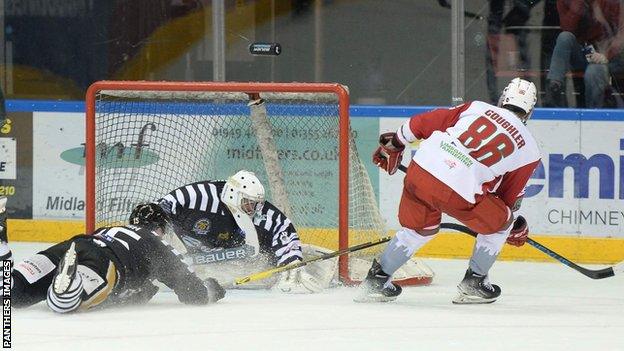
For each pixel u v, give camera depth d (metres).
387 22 20.97
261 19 21.33
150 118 19.38
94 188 17.52
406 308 15.07
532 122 19.92
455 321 14.12
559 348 12.48
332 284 16.98
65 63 21.84
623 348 12.51
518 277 18.31
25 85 21.95
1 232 16.16
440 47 20.81
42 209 21.62
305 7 21.20
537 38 20.41
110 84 17.44
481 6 20.53
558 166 19.86
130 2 21.66
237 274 16.45
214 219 16.12
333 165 19.34
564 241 19.84
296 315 14.33
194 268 16.30
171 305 14.98
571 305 15.63
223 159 19.61
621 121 19.62
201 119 19.52
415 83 20.98
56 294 13.58
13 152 21.66
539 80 20.47
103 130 18.81
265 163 18.03
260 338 12.84
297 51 21.34
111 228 14.52
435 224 15.13
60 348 12.17
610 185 19.72
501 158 14.60
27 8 21.89
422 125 15.24
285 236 16.19
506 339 12.98
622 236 19.70
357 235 18.06
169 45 21.66
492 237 15.15
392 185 20.42
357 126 20.56
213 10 21.38
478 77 20.67
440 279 18.06
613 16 20.11
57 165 21.55
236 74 21.50
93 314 14.15
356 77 21.20
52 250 14.37
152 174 19.41
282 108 19.38
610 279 18.12
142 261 14.30
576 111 19.75
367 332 13.29
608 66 20.22
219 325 13.57
